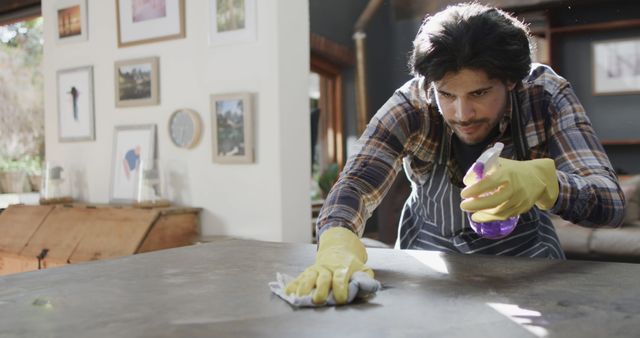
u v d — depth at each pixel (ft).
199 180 9.38
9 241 10.07
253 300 2.91
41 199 10.78
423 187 4.62
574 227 11.81
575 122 3.85
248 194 8.88
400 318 2.54
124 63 9.98
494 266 3.54
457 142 4.22
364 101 19.29
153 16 9.61
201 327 2.47
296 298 2.75
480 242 4.48
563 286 3.01
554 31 17.04
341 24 19.17
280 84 8.50
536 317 2.50
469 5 3.68
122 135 10.12
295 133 8.77
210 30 9.05
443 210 4.54
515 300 2.77
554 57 17.47
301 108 8.85
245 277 3.45
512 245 4.43
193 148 9.41
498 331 2.33
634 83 16.96
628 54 16.96
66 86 10.88
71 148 10.94
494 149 3.19
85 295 3.09
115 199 10.16
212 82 9.12
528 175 3.22
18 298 3.05
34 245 9.66
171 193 9.68
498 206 3.20
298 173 8.83
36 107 15.12
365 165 4.09
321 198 17.48
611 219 3.48
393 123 4.17
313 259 4.00
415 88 4.18
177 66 9.48
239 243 4.75
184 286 3.25
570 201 3.35
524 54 3.50
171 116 9.49
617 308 2.60
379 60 19.67
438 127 4.18
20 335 2.44
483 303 2.74
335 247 3.37
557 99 3.95
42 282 3.43
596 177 3.55
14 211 10.63
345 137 19.81
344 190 3.95
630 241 11.16
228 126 8.89
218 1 8.95
